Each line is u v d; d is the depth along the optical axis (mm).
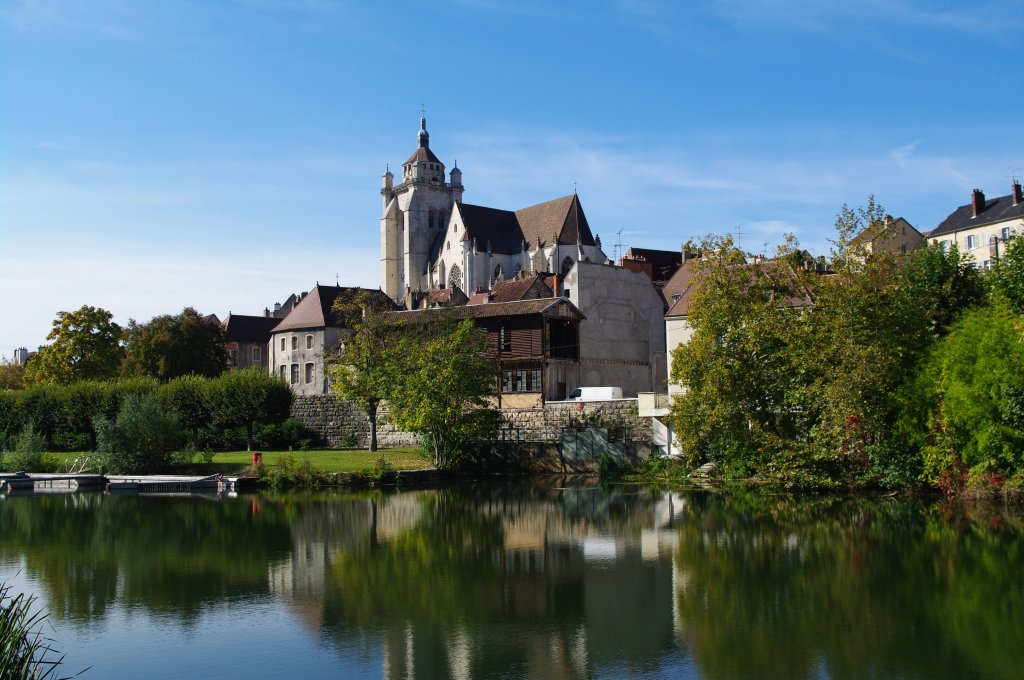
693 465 55875
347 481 58656
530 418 68562
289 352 96062
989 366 41969
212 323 108625
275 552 34000
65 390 83938
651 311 84750
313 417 82188
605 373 79500
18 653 16484
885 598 25500
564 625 23766
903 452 46688
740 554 31953
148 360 102250
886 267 49125
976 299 51656
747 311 51844
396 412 64812
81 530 40250
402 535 37531
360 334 73125
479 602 26141
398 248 177625
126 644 22516
